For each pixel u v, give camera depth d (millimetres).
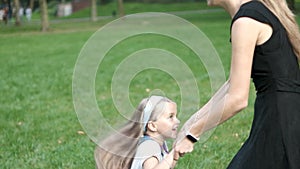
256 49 3580
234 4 3764
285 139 3582
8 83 14047
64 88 12922
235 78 3523
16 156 7348
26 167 6840
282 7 3662
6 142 8078
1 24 45562
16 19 45906
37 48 25516
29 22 52906
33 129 8852
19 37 33438
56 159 7059
